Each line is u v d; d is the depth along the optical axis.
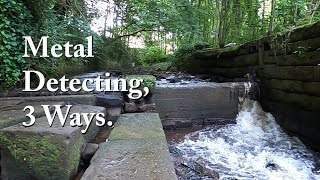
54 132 1.78
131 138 2.24
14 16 4.27
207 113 4.53
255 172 2.85
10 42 4.21
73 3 6.38
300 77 3.64
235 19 8.29
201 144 3.71
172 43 15.33
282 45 4.04
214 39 10.34
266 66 4.63
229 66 6.21
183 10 8.88
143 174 1.58
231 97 4.60
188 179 2.60
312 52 3.37
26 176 1.77
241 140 3.87
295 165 3.03
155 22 8.89
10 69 4.24
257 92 4.75
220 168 2.93
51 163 1.75
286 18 5.96
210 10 10.47
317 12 5.21
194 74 8.55
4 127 2.02
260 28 6.91
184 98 4.45
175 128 4.40
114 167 1.68
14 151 1.77
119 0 8.69
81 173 1.96
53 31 5.23
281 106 4.19
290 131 3.93
